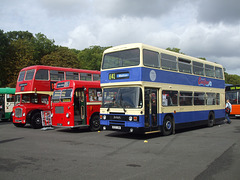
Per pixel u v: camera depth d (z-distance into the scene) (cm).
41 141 1170
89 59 6469
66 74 1991
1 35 3941
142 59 1199
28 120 1792
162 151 920
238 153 880
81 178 598
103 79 1332
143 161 767
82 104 1570
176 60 1471
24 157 827
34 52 4706
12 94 2503
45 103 1878
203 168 685
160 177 605
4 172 652
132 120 1171
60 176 615
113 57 1309
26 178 600
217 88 1912
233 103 2561
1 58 3978
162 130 1309
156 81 1284
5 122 2475
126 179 590
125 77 1234
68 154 872
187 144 1065
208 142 1112
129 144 1075
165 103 1345
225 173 637
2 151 929
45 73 1883
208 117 1758
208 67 1817
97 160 781
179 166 707
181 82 1495
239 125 1900
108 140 1193
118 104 1240
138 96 1177
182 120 1477
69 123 1512
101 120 1310
